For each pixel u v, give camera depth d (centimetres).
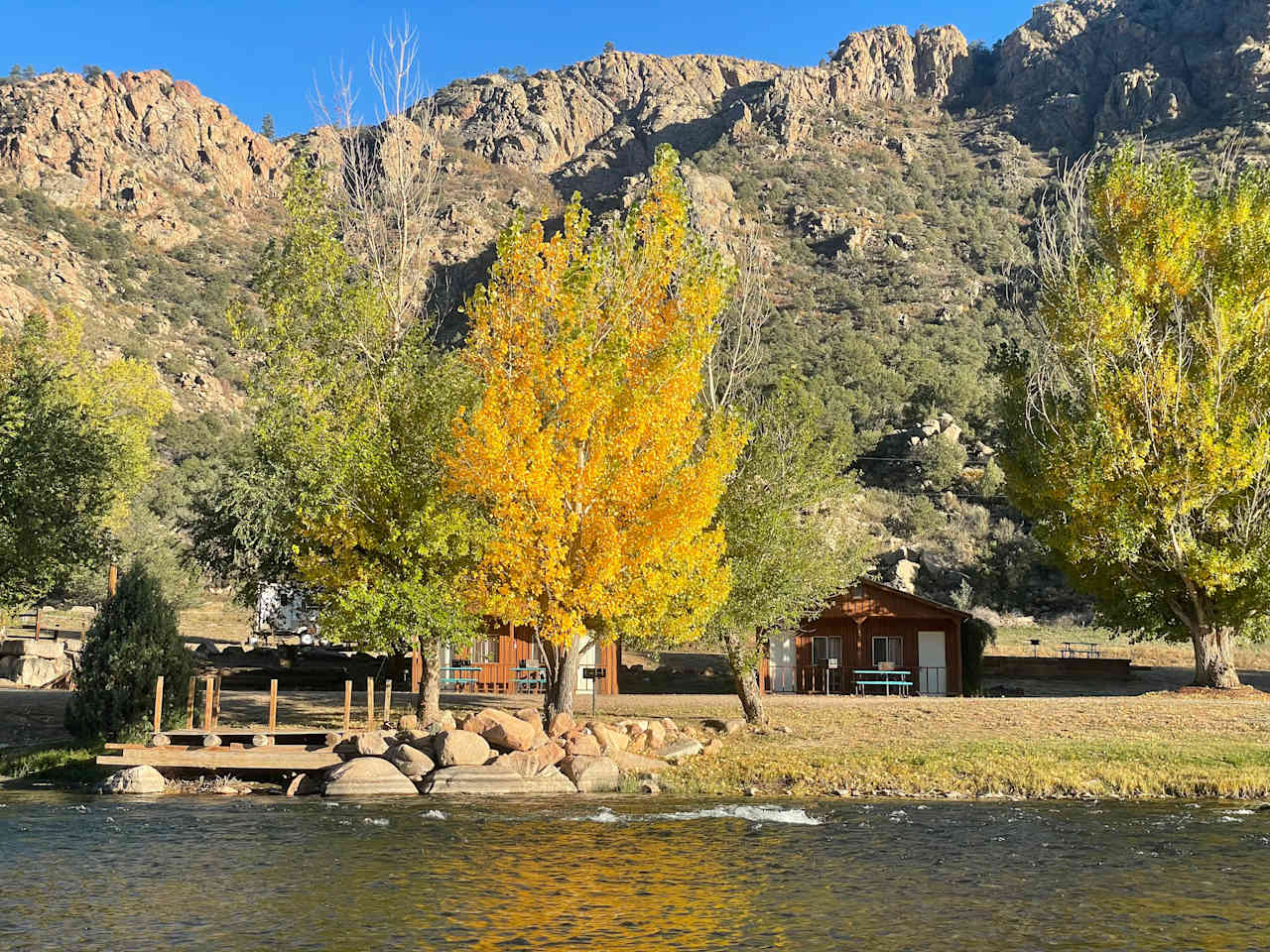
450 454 2536
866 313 16388
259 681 4344
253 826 1888
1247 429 3503
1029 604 7781
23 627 5119
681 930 1196
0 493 2995
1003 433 4341
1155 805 2212
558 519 2345
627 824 1920
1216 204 3838
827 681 4416
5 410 3153
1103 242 3944
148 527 6925
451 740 2439
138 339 15962
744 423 2464
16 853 1639
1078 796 2347
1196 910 1301
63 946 1127
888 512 9169
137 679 2725
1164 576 3841
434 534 2623
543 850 1672
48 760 2598
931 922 1238
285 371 2753
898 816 2033
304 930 1190
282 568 4069
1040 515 4038
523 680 4200
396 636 2720
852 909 1298
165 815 2012
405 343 2872
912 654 4397
